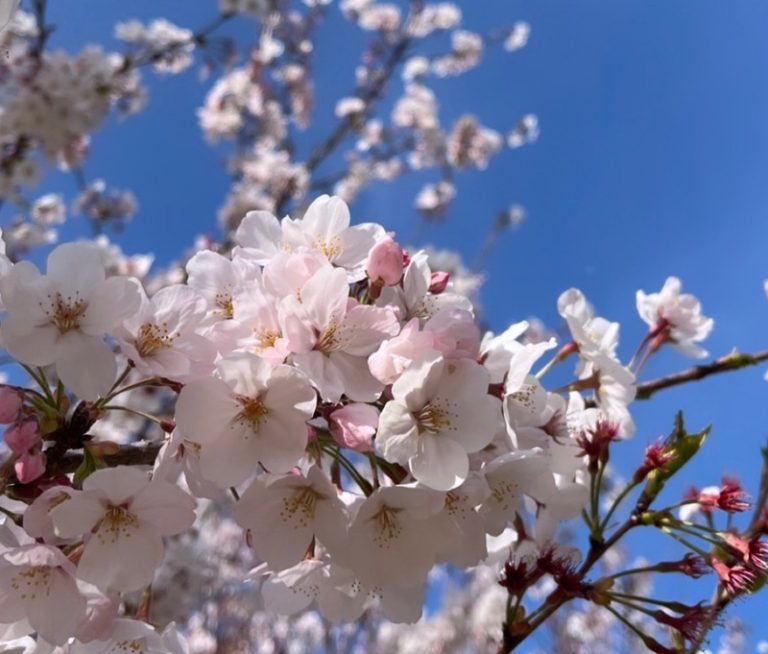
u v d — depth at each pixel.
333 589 0.25
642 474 0.28
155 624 0.25
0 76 0.89
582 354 0.33
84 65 0.92
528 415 0.25
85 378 0.21
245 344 0.22
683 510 0.31
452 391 0.21
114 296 0.22
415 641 1.37
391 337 0.22
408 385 0.21
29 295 0.21
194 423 0.21
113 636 0.22
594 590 0.27
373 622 1.37
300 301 0.22
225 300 0.25
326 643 1.27
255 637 1.29
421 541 0.22
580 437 0.29
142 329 0.22
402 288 0.25
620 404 0.31
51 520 0.21
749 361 0.37
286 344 0.21
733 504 0.27
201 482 0.22
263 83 1.37
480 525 0.22
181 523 0.21
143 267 1.06
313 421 0.23
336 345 0.22
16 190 0.96
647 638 0.27
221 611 1.20
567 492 0.29
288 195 1.30
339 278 0.22
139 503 0.21
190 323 0.22
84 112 0.92
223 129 1.34
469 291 1.32
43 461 0.21
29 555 0.20
